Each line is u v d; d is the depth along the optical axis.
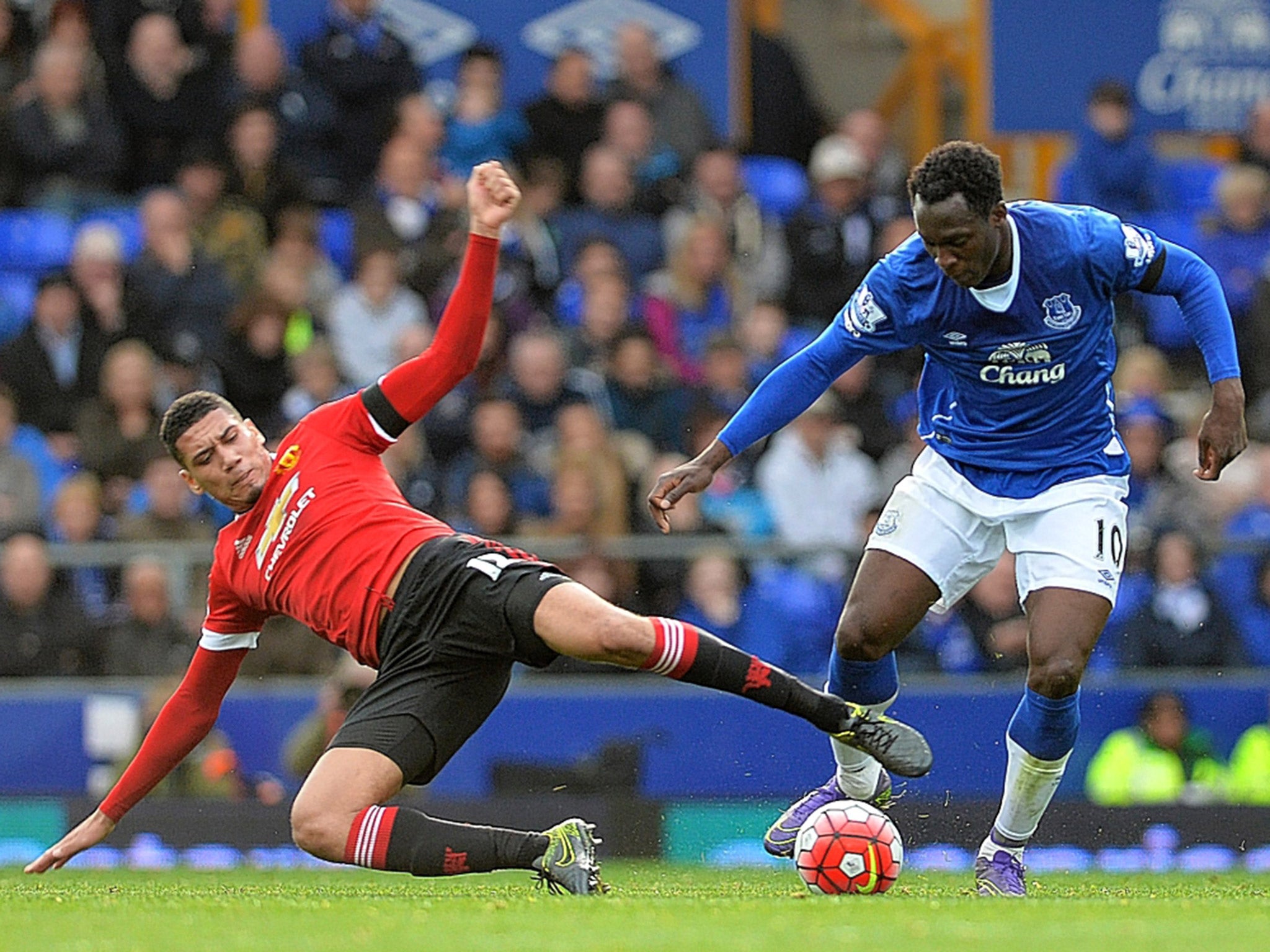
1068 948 14.91
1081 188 51.12
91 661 36.22
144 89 48.38
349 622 20.31
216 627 21.62
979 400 21.59
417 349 42.59
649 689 36.03
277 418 43.34
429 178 46.59
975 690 36.34
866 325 21.53
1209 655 37.50
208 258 44.28
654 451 42.38
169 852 35.09
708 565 37.38
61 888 23.88
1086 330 20.97
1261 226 49.88
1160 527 38.28
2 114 47.88
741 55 52.78
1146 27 52.28
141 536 38.25
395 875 29.38
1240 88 52.56
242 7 51.62
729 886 24.17
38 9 49.94
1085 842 34.94
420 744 19.92
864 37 58.38
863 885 20.70
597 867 20.05
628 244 47.09
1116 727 36.94
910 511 22.23
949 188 19.62
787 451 41.81
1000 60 52.19
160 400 42.78
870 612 22.00
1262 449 45.78
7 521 40.12
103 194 48.12
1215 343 21.14
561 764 35.94
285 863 34.62
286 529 20.58
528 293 45.44
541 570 19.86
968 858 33.59
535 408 41.94
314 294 44.44
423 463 40.44
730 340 43.56
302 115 48.59
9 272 47.31
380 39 49.16
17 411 42.66
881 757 19.36
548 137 49.28
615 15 52.00
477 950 14.87
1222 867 33.41
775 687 19.31
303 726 35.75
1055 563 21.28
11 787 35.84
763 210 50.97
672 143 49.97
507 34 51.53
